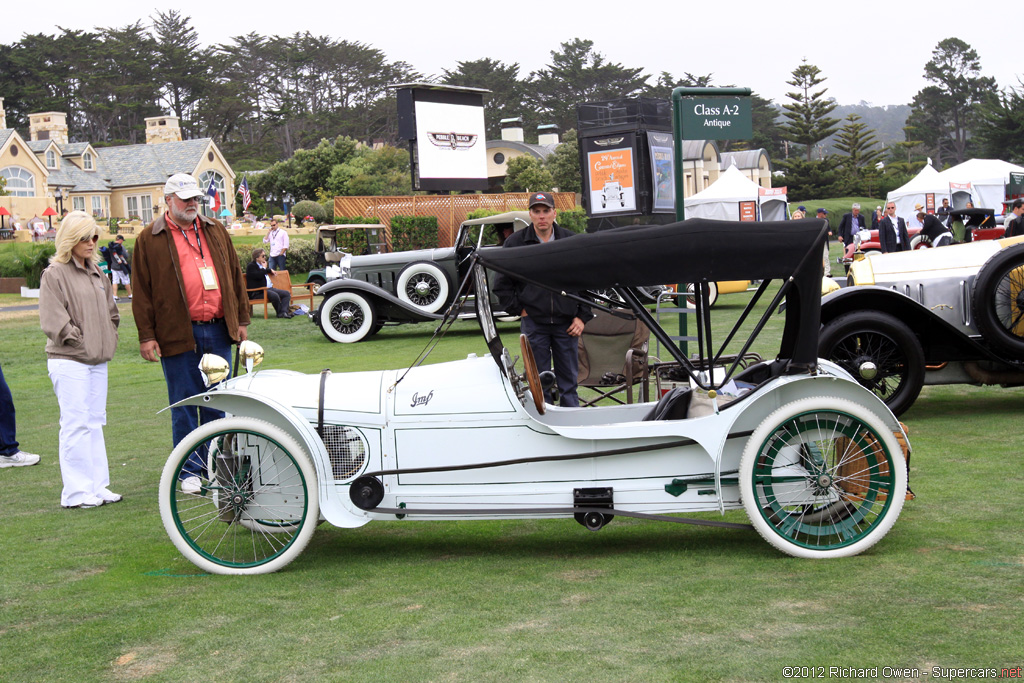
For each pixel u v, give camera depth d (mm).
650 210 19156
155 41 100875
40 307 5445
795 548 4109
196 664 3225
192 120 97062
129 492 5934
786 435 4191
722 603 3580
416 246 26922
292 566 4348
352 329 15219
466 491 4250
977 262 7395
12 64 94812
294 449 4242
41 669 3223
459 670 3084
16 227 49812
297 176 62250
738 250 4035
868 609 3439
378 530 4945
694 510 4238
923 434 6652
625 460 4215
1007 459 5742
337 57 102062
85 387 5566
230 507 4422
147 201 62656
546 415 4605
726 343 4699
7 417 6789
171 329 5672
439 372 4379
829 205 56531
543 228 6223
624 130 18672
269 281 19484
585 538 4652
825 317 7312
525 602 3705
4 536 4953
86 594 3979
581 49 99438
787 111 85250
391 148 59531
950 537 4262
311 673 3113
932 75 124562
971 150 122062
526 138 95688
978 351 7285
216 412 5945
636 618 3469
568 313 5949
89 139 96875
